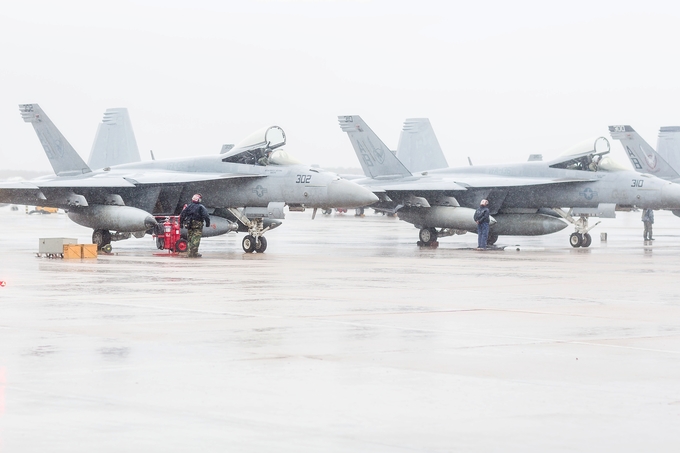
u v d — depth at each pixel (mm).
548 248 59344
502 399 13336
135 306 24578
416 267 39938
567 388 14117
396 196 62719
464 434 11367
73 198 52688
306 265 40875
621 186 58781
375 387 14133
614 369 15680
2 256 46781
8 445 10680
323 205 51344
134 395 13438
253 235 52656
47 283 31219
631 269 39219
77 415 12172
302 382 14484
